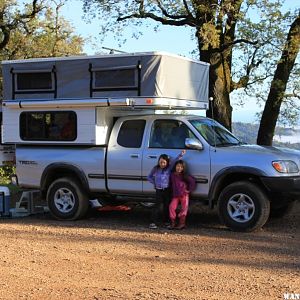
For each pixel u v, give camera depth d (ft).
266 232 28.04
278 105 52.95
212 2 45.83
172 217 29.27
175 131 30.42
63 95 32.19
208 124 31.07
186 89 32.30
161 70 29.63
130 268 21.08
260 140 53.78
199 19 47.62
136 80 29.94
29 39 80.94
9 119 34.19
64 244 25.86
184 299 16.83
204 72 34.73
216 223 30.86
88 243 26.00
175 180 29.14
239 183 28.12
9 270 20.86
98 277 19.75
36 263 22.00
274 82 51.42
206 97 35.06
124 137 31.65
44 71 32.58
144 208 37.50
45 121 33.09
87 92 31.45
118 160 31.24
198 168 29.07
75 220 32.89
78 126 31.91
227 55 50.14
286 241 25.81
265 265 21.34
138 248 24.75
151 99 29.53
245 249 24.25
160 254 23.50
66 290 18.01
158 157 30.12
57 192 33.22
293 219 31.78
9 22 76.18
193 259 22.53
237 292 17.63
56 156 32.94
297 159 28.48
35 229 30.14
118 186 31.48
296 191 27.45
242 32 48.14
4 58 81.00
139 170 30.66
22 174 34.19
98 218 33.78
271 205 29.81
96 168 31.86
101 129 31.63
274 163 27.48
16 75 33.71
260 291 17.72
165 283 18.84
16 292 17.85
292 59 51.70
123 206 36.19
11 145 36.42
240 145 30.60
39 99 32.94
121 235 27.94
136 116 31.86
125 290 17.93
